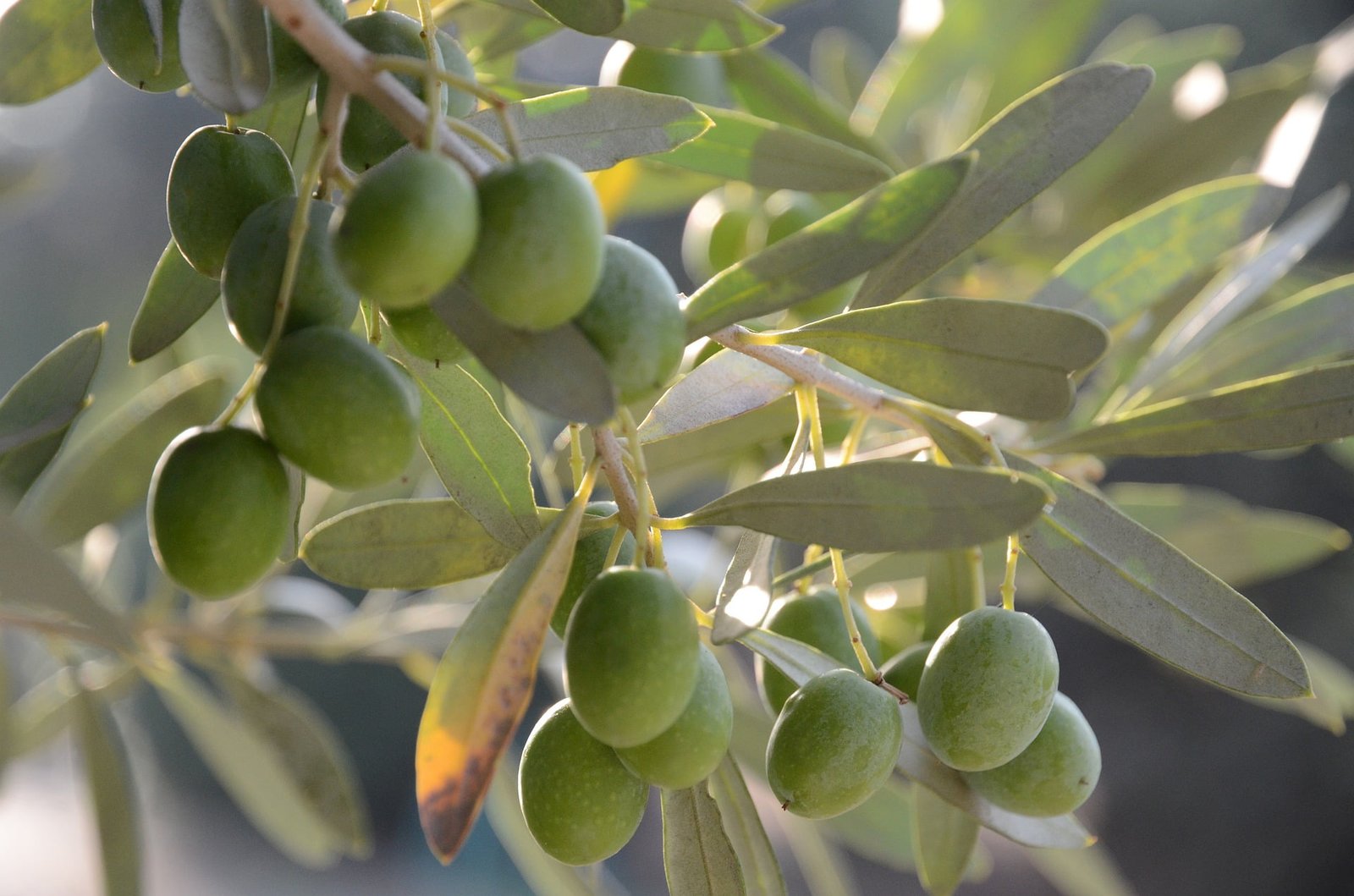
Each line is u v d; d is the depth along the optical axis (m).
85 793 0.53
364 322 0.44
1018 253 0.70
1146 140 0.68
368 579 0.41
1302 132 0.48
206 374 0.52
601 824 0.37
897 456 0.47
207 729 0.65
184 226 0.38
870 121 0.71
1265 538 0.59
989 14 0.69
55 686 0.64
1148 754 1.46
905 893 1.69
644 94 0.40
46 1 0.43
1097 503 0.40
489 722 0.35
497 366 0.34
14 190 0.66
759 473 0.57
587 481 0.36
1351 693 0.57
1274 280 0.49
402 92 0.34
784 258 0.36
